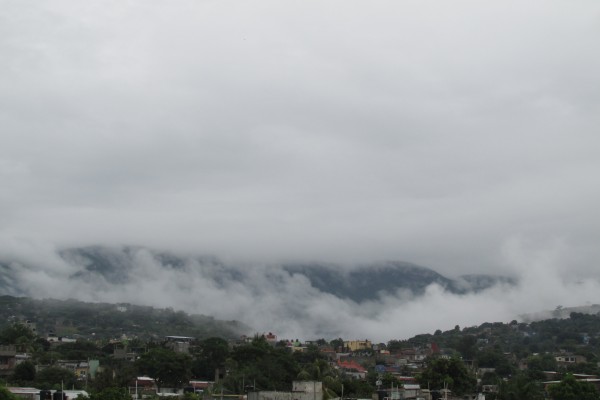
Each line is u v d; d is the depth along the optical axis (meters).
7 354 175.00
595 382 173.88
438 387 169.75
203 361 188.38
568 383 151.75
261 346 189.62
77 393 132.38
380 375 196.38
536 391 164.50
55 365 179.75
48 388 148.00
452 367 173.25
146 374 169.25
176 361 169.75
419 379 174.12
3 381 144.12
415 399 152.75
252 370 166.62
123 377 164.38
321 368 181.62
